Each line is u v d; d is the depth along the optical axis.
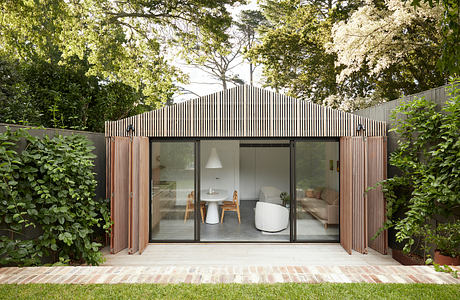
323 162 5.83
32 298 2.43
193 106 5.76
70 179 4.22
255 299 2.44
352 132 5.63
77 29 9.55
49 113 8.03
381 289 2.58
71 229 4.08
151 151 5.91
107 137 5.75
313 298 2.44
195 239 5.86
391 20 8.26
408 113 4.51
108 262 4.85
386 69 10.30
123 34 11.47
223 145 7.78
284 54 13.85
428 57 9.07
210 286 2.67
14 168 3.46
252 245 5.70
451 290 2.55
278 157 9.81
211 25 10.48
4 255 3.48
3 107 6.89
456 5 1.89
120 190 5.46
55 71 8.49
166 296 2.49
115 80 10.70
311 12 13.51
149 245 5.76
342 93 12.93
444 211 3.67
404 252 4.04
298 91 14.73
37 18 9.10
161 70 11.77
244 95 5.74
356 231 5.38
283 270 3.07
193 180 5.88
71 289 2.60
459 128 3.62
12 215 3.47
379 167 5.32
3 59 8.00
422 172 4.02
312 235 5.84
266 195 7.82
